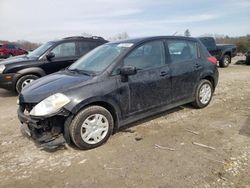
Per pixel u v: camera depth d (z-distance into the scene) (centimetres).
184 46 582
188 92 578
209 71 615
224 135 468
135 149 428
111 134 468
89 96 418
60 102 400
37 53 888
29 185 346
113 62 462
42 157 415
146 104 498
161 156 402
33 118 405
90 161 397
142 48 501
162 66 523
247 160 379
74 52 909
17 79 825
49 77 494
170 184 331
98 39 973
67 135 416
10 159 413
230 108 624
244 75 1186
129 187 331
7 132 523
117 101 453
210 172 353
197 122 536
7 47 2819
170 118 562
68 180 353
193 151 413
